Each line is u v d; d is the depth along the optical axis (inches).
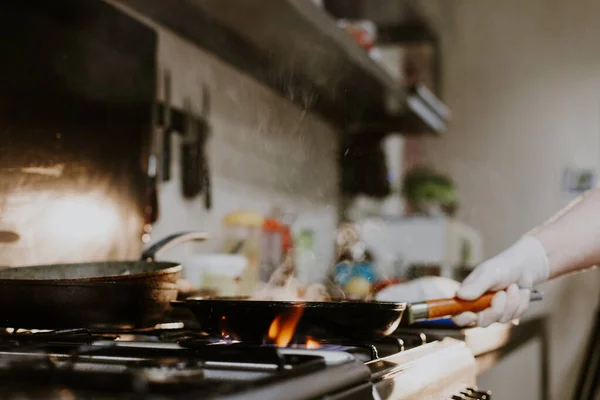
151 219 65.4
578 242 52.2
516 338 63.9
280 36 81.9
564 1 148.9
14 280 36.2
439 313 43.0
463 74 153.9
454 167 151.7
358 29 96.7
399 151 150.5
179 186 79.0
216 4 70.6
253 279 84.5
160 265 46.4
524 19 151.3
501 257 49.9
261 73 97.9
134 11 71.6
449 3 156.9
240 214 85.8
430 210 144.9
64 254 52.3
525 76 150.3
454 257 135.7
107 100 58.2
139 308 38.3
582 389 110.3
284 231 100.7
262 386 21.9
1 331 37.6
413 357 35.5
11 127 47.3
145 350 31.9
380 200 141.0
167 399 19.6
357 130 131.3
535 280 51.4
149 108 64.8
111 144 58.4
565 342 137.9
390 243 133.6
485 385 139.5
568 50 147.8
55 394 21.0
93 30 56.6
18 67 48.1
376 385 28.6
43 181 50.3
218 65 89.4
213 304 35.8
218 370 27.0
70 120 53.4
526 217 147.1
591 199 55.0
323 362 26.7
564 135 146.4
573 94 146.6
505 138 149.9
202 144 83.2
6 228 46.7
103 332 38.9
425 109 124.6
